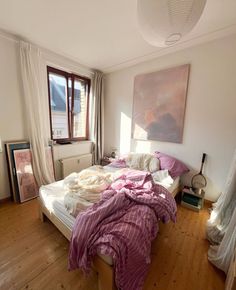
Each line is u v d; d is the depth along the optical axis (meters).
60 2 1.48
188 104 2.32
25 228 1.71
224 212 1.56
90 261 1.00
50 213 1.57
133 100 2.92
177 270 1.28
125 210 1.22
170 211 1.42
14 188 2.21
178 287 1.15
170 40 1.22
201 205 2.18
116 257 0.89
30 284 1.14
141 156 2.58
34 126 2.33
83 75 3.08
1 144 2.11
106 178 1.77
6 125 2.14
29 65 2.18
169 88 2.45
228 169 2.09
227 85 2.00
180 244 1.56
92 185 1.58
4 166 2.18
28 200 2.31
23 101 2.26
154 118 2.67
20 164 2.22
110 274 0.94
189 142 2.38
